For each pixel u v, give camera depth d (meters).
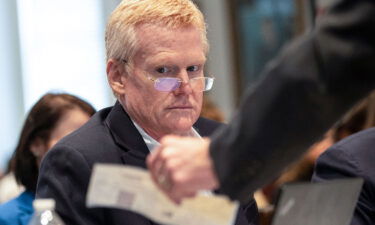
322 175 2.58
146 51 2.31
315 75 1.44
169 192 1.56
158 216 1.63
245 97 1.54
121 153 2.36
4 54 7.75
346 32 1.43
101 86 7.77
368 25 1.40
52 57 7.78
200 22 2.36
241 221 2.40
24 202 3.13
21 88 7.76
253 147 1.50
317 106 1.45
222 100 7.59
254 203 2.52
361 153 2.54
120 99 2.44
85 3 7.79
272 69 1.51
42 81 7.77
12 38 7.76
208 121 2.72
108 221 2.24
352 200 1.80
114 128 2.42
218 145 1.54
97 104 7.78
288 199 1.59
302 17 6.95
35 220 1.78
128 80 2.38
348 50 1.42
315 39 1.46
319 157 2.63
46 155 2.37
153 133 2.43
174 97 2.32
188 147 1.55
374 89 1.44
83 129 2.44
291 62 1.48
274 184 4.54
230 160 1.52
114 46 2.38
